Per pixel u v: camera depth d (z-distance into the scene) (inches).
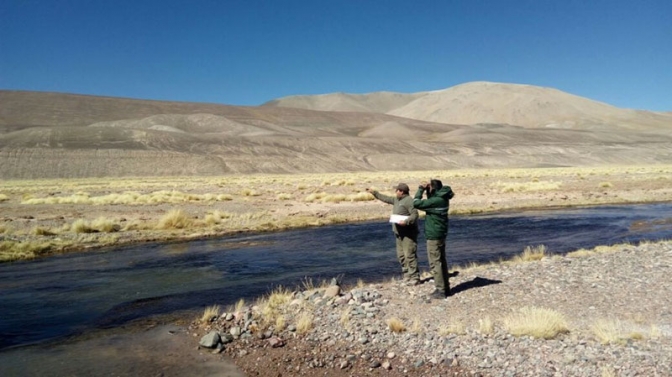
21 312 399.9
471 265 564.7
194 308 407.5
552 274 449.7
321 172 4274.1
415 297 391.2
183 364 285.4
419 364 269.6
